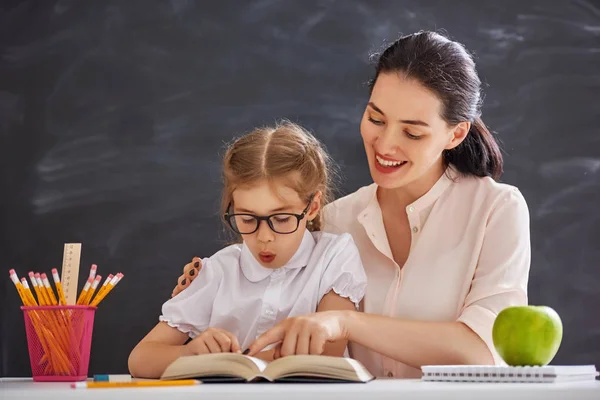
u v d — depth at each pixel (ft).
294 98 11.50
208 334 5.20
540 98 11.44
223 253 6.33
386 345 5.38
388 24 11.57
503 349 4.90
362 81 11.49
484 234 6.22
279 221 5.77
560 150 11.37
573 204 11.28
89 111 11.51
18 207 11.39
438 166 6.50
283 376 4.38
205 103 11.50
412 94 5.74
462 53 6.08
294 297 6.06
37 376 5.35
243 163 5.72
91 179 11.41
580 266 11.20
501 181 11.31
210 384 4.26
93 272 5.52
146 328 11.18
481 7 11.57
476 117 6.45
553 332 4.83
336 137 11.43
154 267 11.25
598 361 11.05
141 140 11.46
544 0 11.57
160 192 11.37
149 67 11.57
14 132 11.51
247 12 11.62
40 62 11.60
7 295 11.25
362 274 6.23
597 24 11.54
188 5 11.62
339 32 11.58
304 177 5.82
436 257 6.35
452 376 4.53
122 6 11.66
